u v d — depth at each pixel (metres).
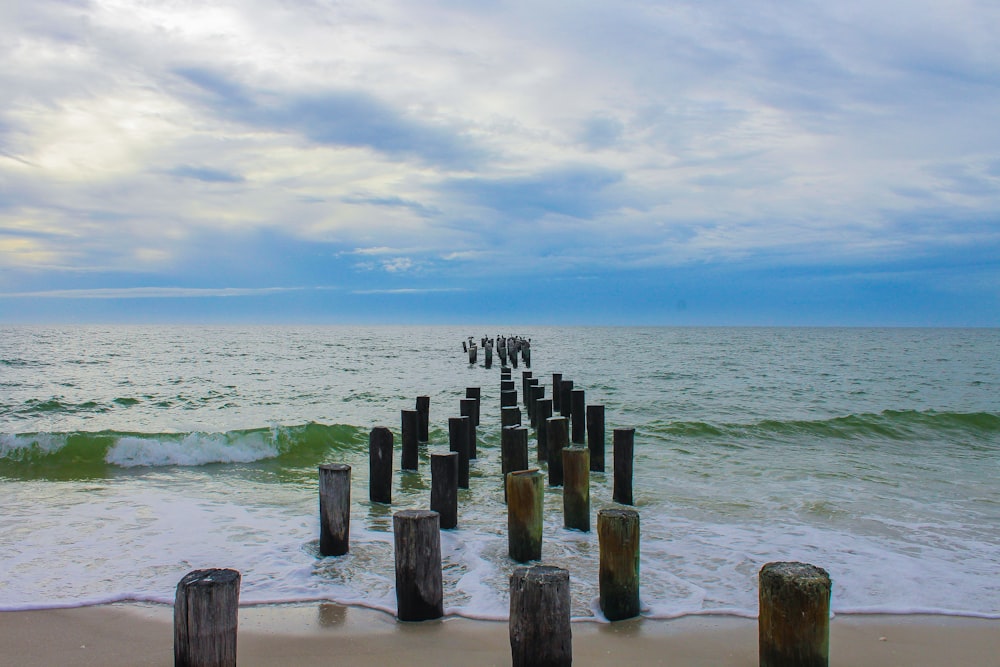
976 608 6.21
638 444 15.48
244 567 7.10
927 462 13.95
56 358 49.19
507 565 7.16
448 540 8.07
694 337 136.75
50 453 12.47
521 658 4.49
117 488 10.83
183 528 8.55
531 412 18.55
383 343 85.31
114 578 6.77
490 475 12.15
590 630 5.58
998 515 9.62
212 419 19.55
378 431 9.96
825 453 14.88
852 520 9.23
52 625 5.61
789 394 29.08
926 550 7.96
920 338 146.50
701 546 8.00
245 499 10.18
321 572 6.93
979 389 32.94
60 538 8.09
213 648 4.20
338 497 7.43
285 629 5.57
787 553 7.78
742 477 12.05
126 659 5.02
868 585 6.73
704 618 5.88
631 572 5.82
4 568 7.03
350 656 5.09
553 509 9.62
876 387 33.22
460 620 5.77
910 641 5.47
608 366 45.34
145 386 29.81
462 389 28.77
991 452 15.48
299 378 34.56
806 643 4.37
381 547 7.76
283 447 13.77
